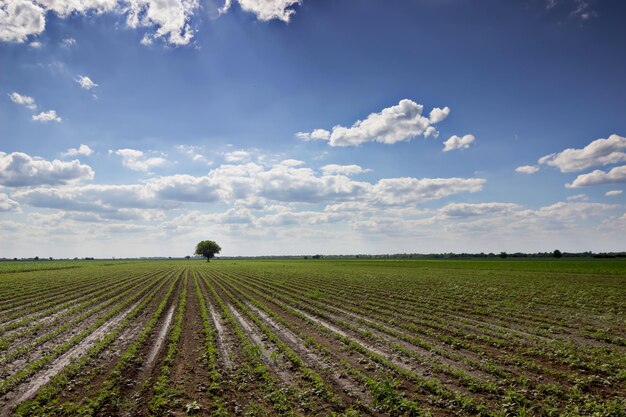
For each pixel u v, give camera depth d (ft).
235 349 61.87
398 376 47.78
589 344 64.18
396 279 195.83
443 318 86.94
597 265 308.60
